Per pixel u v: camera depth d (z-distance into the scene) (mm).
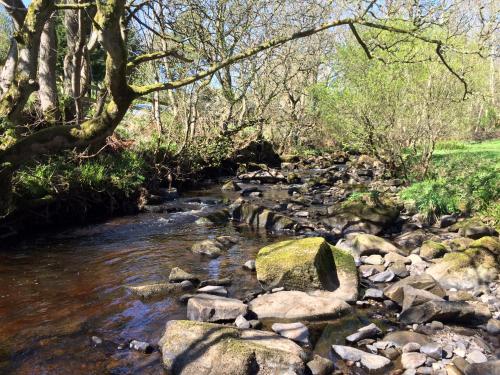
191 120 17938
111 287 6676
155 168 14938
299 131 28938
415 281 6453
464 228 9617
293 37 6953
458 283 6805
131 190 12422
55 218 10461
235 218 11477
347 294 6414
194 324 4906
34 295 6332
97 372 4449
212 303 5656
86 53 14242
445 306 5609
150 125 18781
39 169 10344
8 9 8336
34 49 7277
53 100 13531
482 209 10953
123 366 4559
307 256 6629
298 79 27047
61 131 6289
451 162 15781
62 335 5180
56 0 12109
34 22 7133
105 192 11672
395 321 5730
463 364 4594
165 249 8734
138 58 7332
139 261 7949
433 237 9539
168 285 6574
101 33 5215
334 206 12000
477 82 17562
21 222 9617
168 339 4746
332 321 5695
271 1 17484
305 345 5070
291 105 30000
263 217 10852
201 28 12703
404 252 8719
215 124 20859
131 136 17906
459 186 11977
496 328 5375
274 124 27375
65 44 23719
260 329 5379
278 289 6535
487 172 12117
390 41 13250
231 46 16422
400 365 4641
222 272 7426
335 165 25234
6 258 8031
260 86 23000
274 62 22812
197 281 6941
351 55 15547
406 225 10492
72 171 11031
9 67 8688
